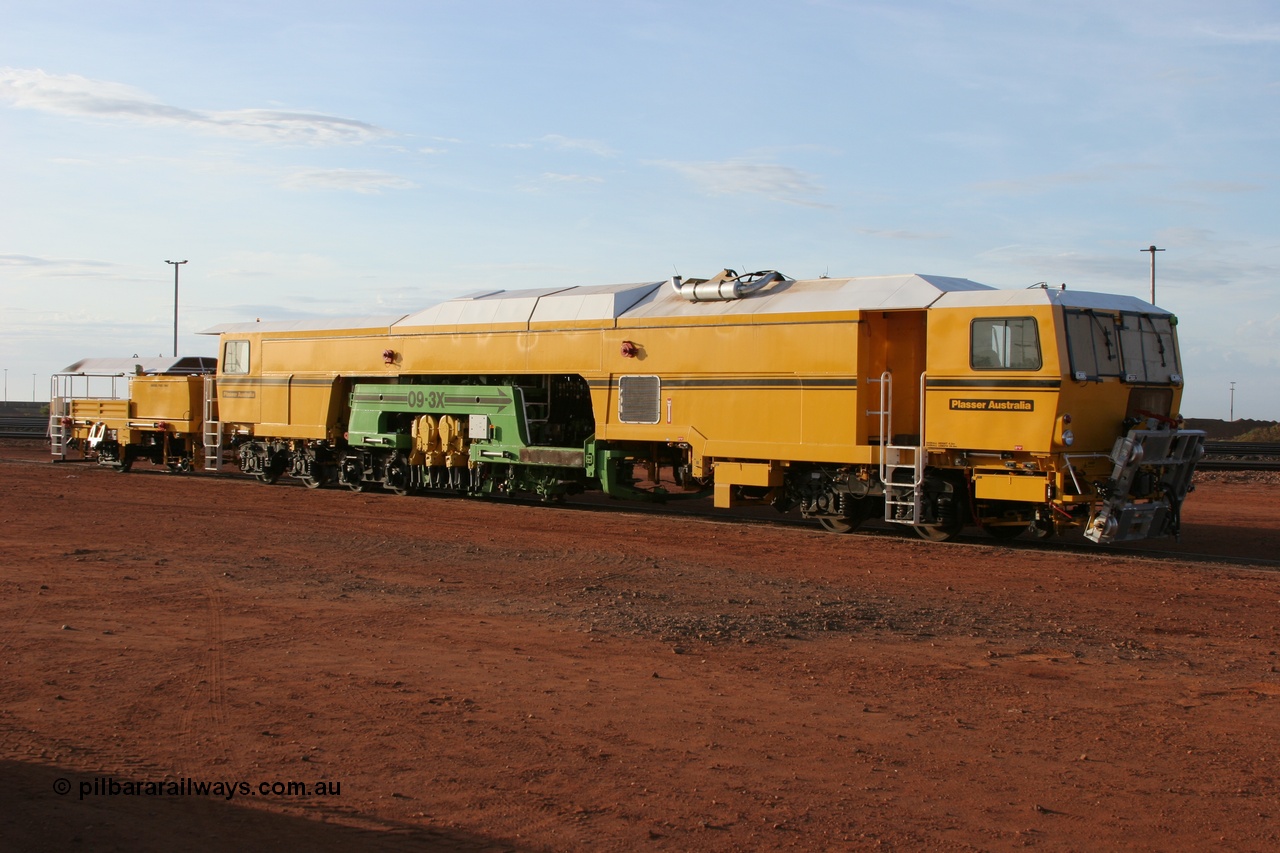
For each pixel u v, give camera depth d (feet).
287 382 85.56
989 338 51.29
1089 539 52.85
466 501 74.64
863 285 56.85
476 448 72.59
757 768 22.67
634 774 22.30
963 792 21.44
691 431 61.62
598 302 66.49
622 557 49.47
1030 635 34.50
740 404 59.52
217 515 63.98
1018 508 54.70
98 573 43.88
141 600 38.78
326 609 37.58
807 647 32.83
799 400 57.21
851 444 55.36
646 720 25.73
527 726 25.25
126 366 106.22
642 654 31.81
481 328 72.13
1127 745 24.17
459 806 20.61
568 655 31.65
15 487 79.41
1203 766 22.90
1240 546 56.08
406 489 79.77
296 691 27.84
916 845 19.04
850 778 22.16
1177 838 19.39
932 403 53.11
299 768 22.52
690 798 21.06
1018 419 50.29
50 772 22.03
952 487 54.13
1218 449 134.62
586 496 81.82
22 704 26.55
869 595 40.81
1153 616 37.42
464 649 32.27
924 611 37.93
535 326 69.15
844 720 25.84
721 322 60.18
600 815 20.21
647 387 63.57
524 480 72.84
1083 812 20.51
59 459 114.21
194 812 20.15
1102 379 50.80
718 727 25.26
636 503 76.95
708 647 32.76
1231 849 18.95
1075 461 50.19
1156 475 52.60
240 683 28.53
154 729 24.88
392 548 51.57
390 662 30.71
